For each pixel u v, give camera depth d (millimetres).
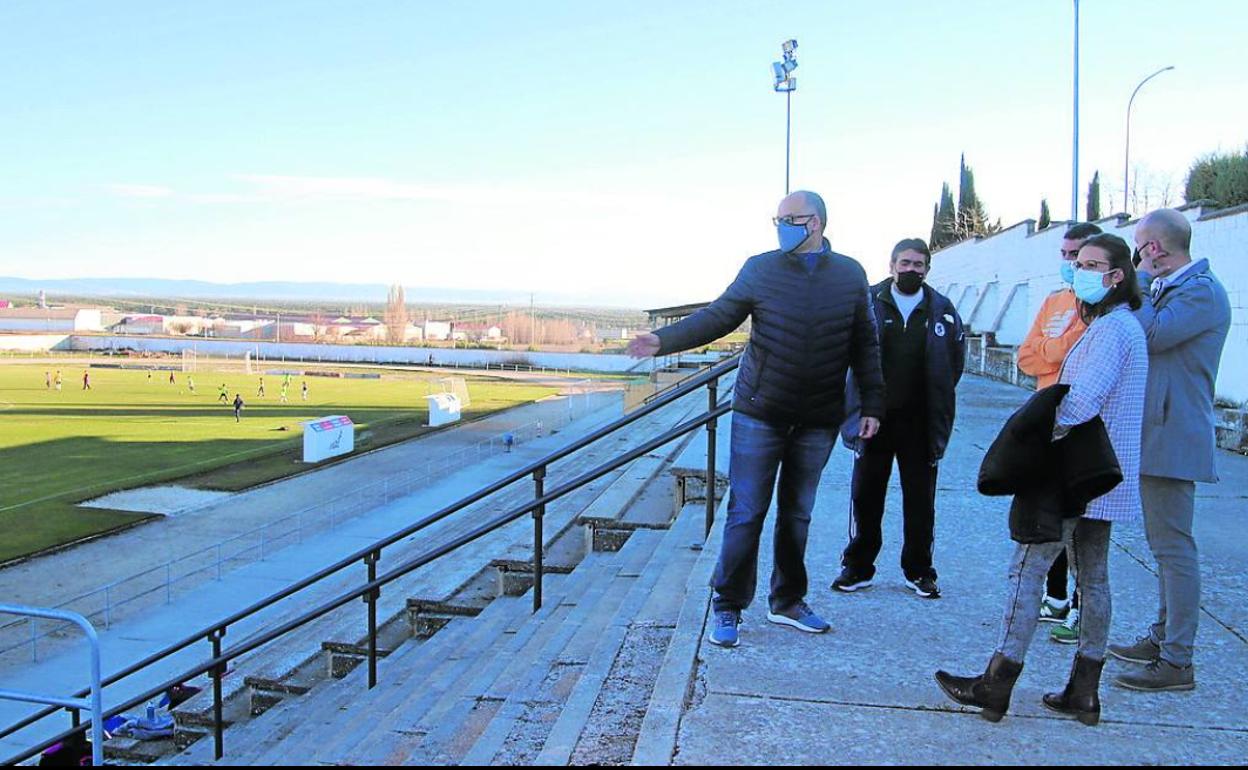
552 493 6234
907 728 3209
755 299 3965
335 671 9711
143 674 13703
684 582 5352
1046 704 3402
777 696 3473
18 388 71688
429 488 30609
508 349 134125
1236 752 3053
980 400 15609
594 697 3668
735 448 4094
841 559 5215
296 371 101938
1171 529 3598
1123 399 3283
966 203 48812
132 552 21766
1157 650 3822
